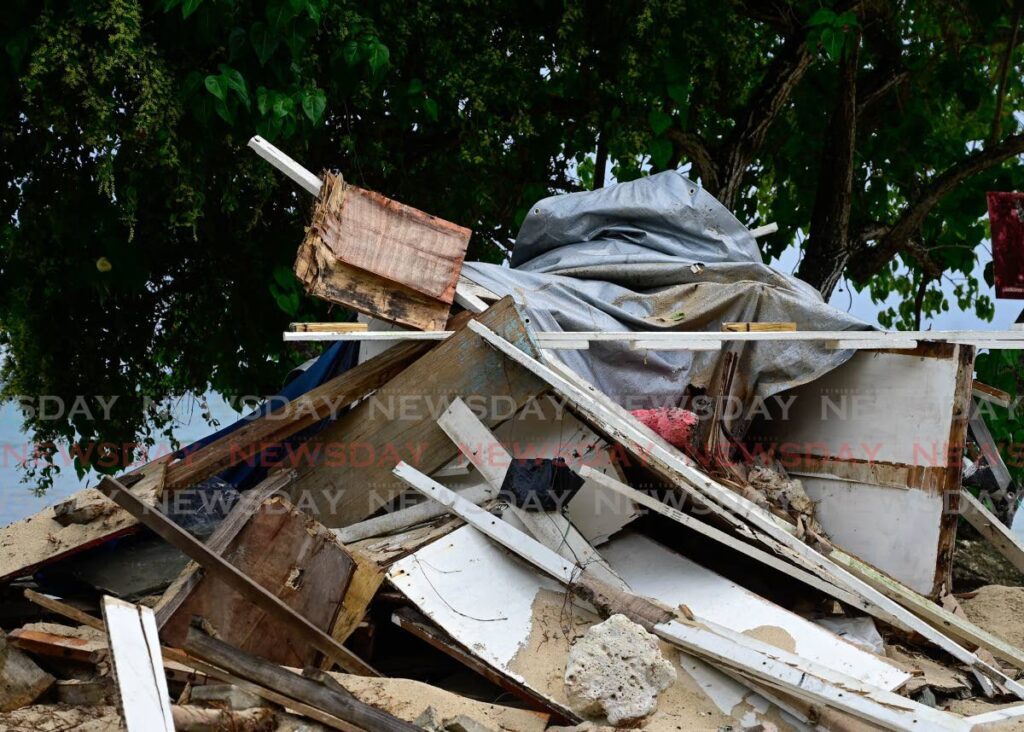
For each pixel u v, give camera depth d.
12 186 9.00
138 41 7.84
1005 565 8.63
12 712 4.52
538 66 9.97
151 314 10.13
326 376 7.35
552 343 6.38
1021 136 10.61
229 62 8.21
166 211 9.20
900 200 12.80
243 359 10.20
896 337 6.48
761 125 10.35
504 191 10.95
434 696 4.84
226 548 5.06
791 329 6.70
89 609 5.72
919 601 6.05
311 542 5.24
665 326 6.93
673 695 4.96
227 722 4.14
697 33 9.55
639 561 6.02
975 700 5.52
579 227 7.87
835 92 11.11
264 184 8.50
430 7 9.23
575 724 4.79
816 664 5.02
